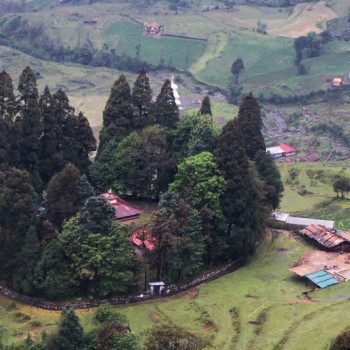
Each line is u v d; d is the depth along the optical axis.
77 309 98.56
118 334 81.94
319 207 176.88
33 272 100.12
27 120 122.00
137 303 100.88
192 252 105.44
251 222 114.56
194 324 93.88
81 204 108.44
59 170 125.50
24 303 101.69
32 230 101.25
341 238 120.38
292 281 107.50
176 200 106.19
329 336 85.00
